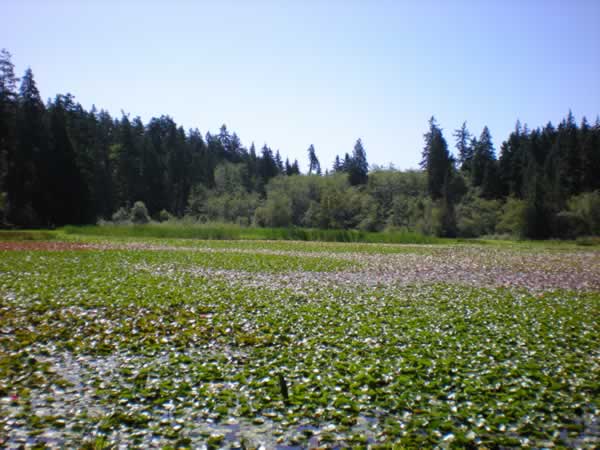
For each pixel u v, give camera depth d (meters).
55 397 6.68
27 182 62.72
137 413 6.14
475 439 5.56
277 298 14.01
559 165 76.00
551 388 7.11
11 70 66.50
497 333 10.29
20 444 5.36
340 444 5.50
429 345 9.21
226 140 140.38
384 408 6.40
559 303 14.23
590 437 5.77
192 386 7.09
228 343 9.37
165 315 11.60
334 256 29.59
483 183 81.38
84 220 69.12
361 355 8.54
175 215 91.38
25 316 11.19
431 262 27.30
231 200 87.50
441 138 82.25
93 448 5.27
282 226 76.38
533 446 5.53
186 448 5.32
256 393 6.79
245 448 5.36
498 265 26.45
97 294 13.88
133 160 86.38
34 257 24.19
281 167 123.56
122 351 8.82
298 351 8.70
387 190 84.69
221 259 25.36
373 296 14.80
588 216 62.94
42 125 67.31
